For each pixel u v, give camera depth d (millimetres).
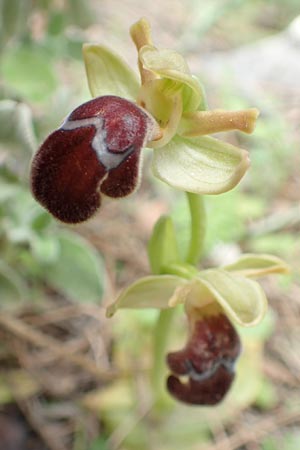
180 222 174
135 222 192
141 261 183
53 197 99
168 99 105
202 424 150
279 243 183
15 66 173
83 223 99
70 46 180
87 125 100
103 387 156
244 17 283
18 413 151
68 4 178
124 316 163
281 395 159
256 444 151
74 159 99
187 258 125
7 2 161
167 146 107
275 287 179
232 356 122
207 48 266
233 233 176
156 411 148
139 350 159
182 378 125
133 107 103
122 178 99
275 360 165
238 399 152
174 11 284
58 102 165
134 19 274
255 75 252
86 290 155
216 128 105
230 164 104
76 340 163
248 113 103
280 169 206
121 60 109
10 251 161
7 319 161
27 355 160
